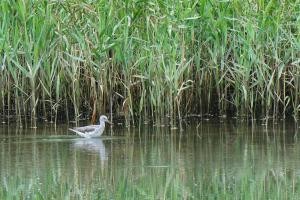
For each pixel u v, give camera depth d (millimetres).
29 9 22516
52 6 22953
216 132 21672
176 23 22500
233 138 20766
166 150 19219
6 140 20516
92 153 18844
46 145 19828
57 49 22797
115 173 16812
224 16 23109
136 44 23016
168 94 22547
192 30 23109
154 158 18281
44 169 17141
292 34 23094
